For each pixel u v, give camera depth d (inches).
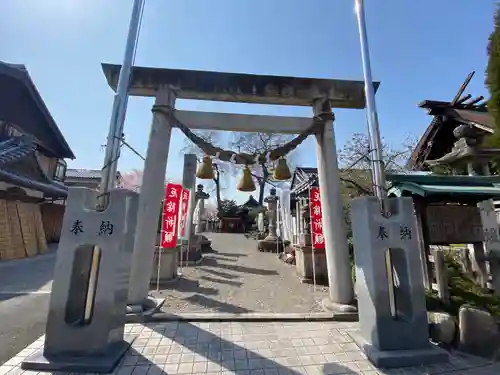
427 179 213.8
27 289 271.7
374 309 140.2
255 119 218.2
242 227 1102.4
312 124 214.4
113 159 150.3
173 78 208.7
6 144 542.9
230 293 259.3
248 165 223.0
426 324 140.3
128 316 174.6
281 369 124.8
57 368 118.9
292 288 280.1
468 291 213.2
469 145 194.4
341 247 203.2
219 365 127.2
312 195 294.7
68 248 134.2
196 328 168.1
